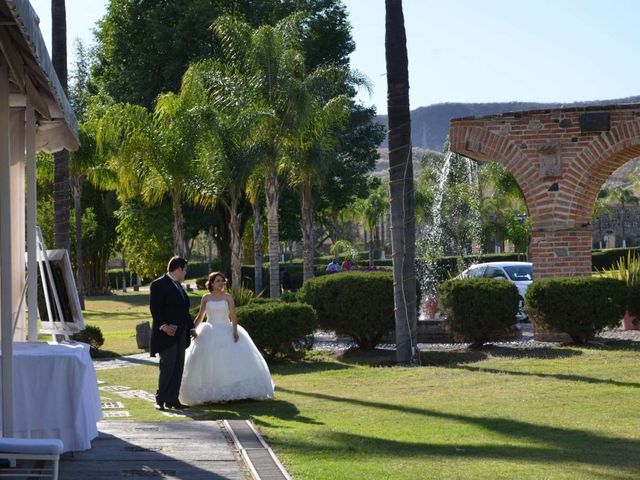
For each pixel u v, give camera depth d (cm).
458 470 788
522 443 934
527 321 2475
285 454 865
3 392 796
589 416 1091
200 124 2903
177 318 1245
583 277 1805
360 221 11781
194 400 1273
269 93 2853
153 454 854
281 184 3706
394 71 1691
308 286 1877
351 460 841
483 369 1545
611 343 1816
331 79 3008
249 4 4391
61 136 1083
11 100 1015
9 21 716
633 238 10862
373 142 5081
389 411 1171
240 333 1306
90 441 880
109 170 4478
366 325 1825
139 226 4666
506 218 5722
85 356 895
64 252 936
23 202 1097
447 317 1831
